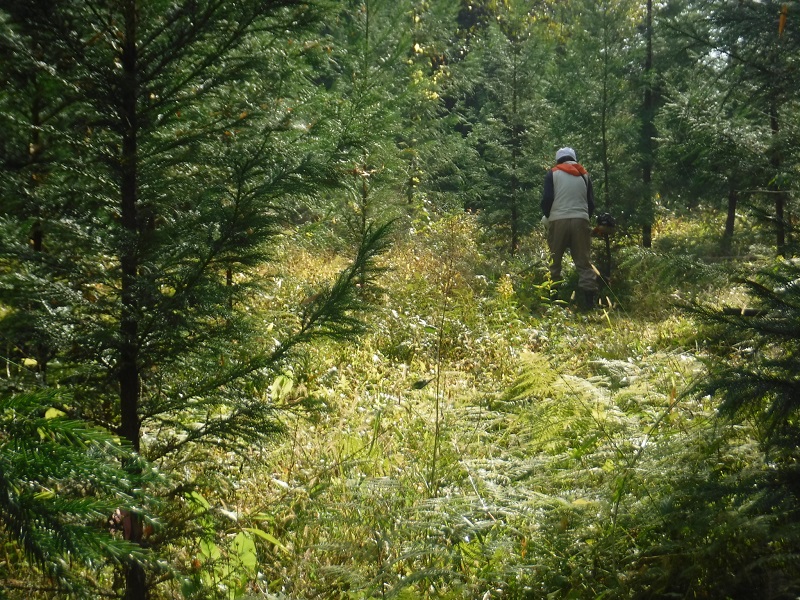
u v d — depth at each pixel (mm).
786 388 2859
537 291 10930
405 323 7852
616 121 14156
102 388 3180
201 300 3111
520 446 4551
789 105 6590
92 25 3260
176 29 3332
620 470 3561
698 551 2881
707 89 9102
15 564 3197
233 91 3578
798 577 2729
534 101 15672
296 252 10281
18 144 3225
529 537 3447
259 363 3297
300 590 3330
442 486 4152
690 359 5484
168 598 3232
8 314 2998
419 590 3271
